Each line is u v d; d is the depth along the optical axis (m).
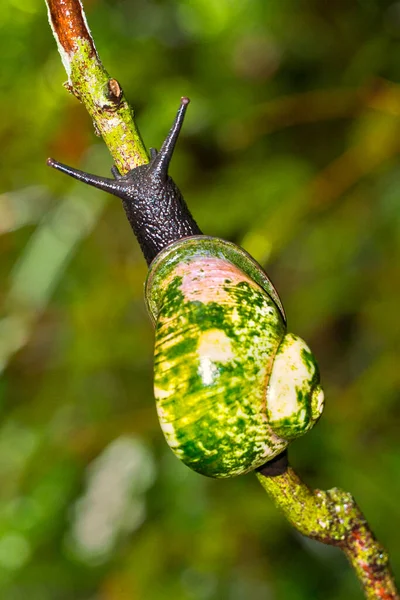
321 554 0.57
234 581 0.55
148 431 0.62
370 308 0.63
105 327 0.67
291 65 0.69
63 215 0.64
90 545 0.60
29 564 0.58
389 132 0.60
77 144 0.65
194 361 0.39
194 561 0.55
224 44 0.68
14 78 0.65
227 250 0.40
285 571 0.56
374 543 0.40
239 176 0.65
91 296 0.68
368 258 0.64
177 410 0.39
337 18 0.67
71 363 0.67
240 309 0.39
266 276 0.41
